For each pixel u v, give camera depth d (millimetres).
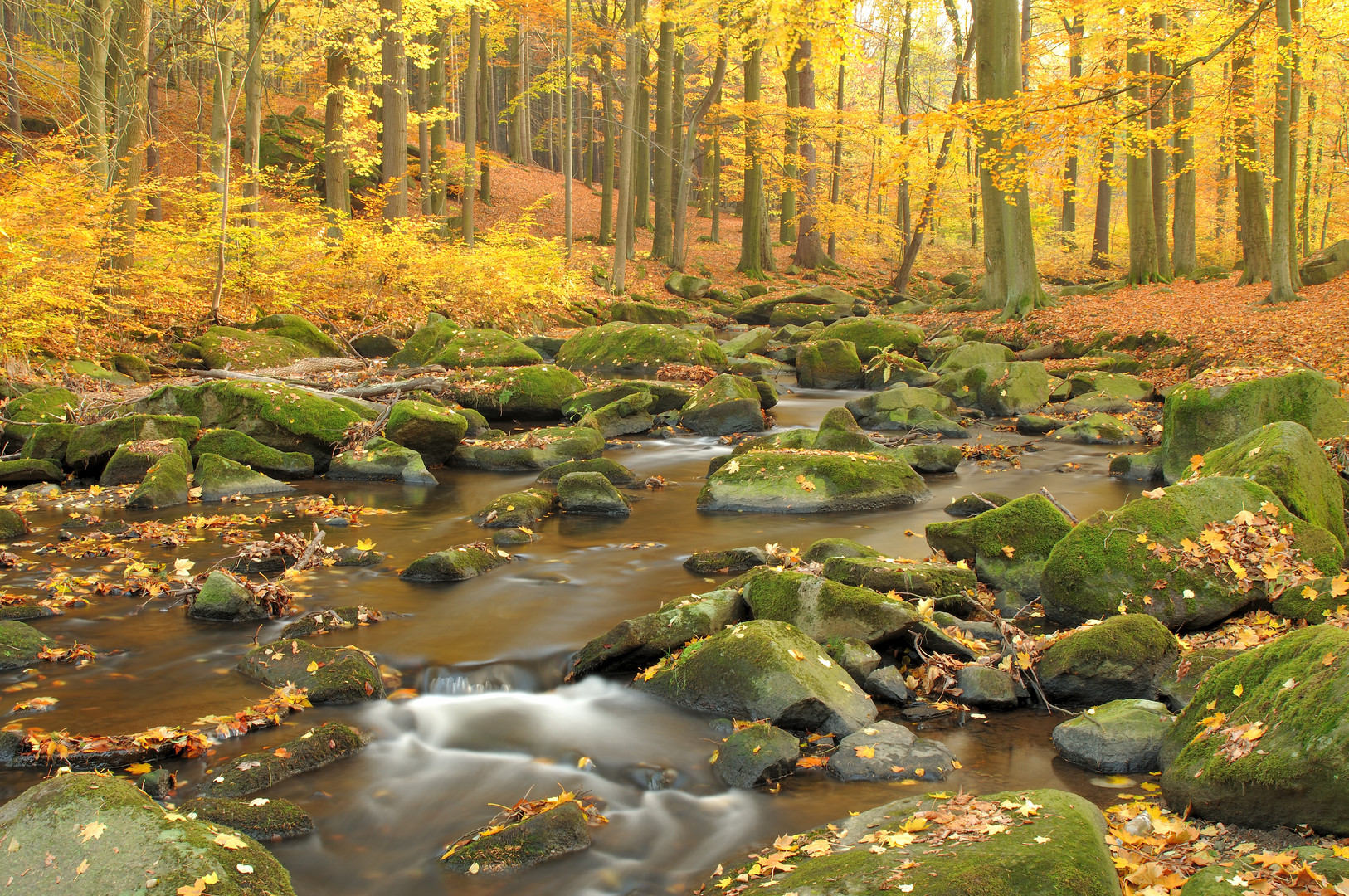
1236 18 15422
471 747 4547
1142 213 25891
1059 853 2928
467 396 13773
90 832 3020
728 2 26344
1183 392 9727
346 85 21547
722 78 29406
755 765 4156
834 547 6922
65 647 5500
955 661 5242
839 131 30375
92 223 14141
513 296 21172
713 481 9273
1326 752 3205
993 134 21656
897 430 13258
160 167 23016
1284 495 6438
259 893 2939
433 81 28141
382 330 18875
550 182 42062
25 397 11188
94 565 7090
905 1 28953
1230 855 3229
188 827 3121
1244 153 21000
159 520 8375
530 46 42250
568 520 8750
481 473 10969
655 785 4176
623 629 5328
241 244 17484
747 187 32906
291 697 4844
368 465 10523
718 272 33312
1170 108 16094
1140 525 5906
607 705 5020
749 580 6008
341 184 21969
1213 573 5672
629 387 13703
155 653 5492
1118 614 5609
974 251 44062
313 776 4211
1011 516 6734
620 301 25016
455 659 5406
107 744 4273
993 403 14344
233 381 11273
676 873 3504
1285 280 18578
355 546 7578
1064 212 41969
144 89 17500
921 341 19453
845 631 5438
